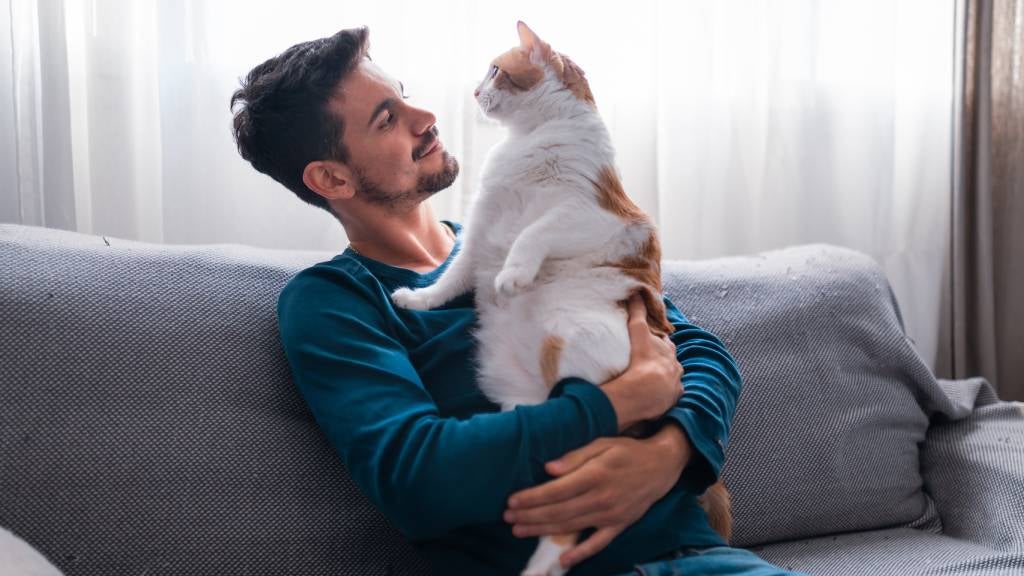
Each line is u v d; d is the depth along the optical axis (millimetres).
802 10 1847
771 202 1915
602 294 1026
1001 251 2100
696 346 1121
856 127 1940
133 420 1018
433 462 854
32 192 1441
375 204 1167
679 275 1403
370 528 1090
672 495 981
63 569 960
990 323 2051
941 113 2025
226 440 1048
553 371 977
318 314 1012
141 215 1552
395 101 1147
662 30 1783
